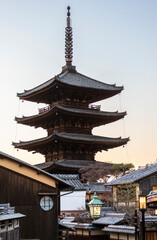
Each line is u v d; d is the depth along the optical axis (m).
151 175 56.50
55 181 32.88
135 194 55.72
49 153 88.38
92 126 88.88
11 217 21.02
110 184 59.31
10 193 31.58
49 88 84.06
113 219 37.12
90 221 43.69
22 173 32.19
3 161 31.81
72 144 84.44
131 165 83.31
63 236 33.97
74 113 83.19
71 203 56.72
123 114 87.31
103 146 87.50
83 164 84.00
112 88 88.56
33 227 31.69
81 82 88.06
